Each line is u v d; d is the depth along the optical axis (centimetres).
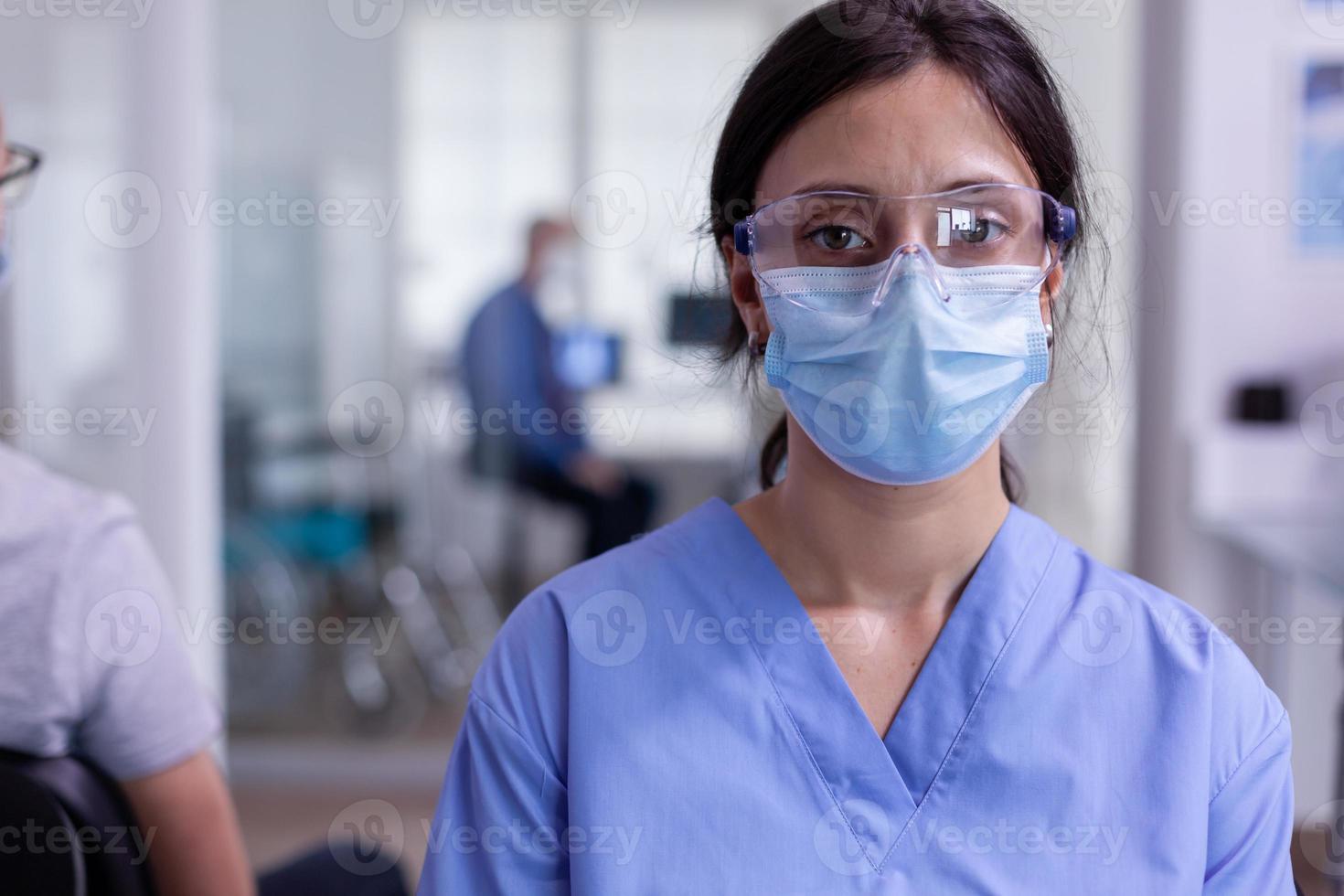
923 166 78
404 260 315
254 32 301
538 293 322
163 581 105
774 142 82
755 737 80
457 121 320
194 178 248
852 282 80
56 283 244
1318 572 192
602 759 79
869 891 77
